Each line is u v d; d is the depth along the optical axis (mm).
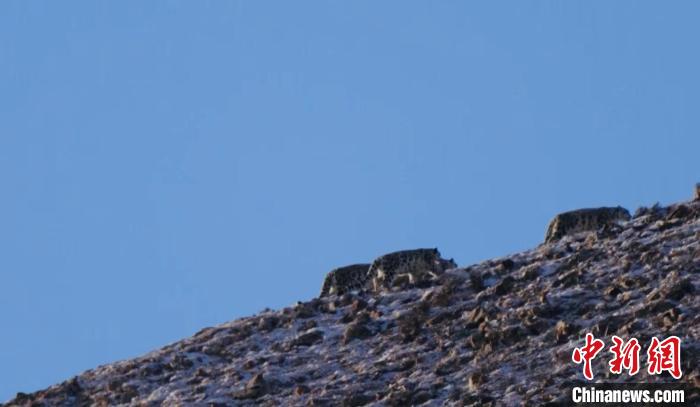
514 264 111188
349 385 94812
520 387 85688
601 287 99000
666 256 101000
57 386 112375
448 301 106125
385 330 104625
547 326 94438
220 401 97438
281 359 103750
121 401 104250
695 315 88750
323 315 112438
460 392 88062
